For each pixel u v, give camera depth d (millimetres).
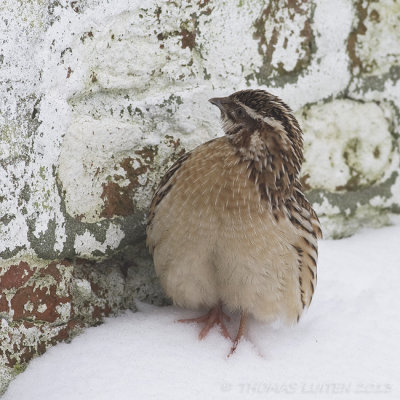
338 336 6074
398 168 8094
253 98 5871
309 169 7578
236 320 6391
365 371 5586
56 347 5707
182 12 6215
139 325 6070
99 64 5801
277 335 6109
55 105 5492
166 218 5777
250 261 5684
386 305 6582
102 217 6031
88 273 6047
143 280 6512
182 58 6332
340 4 7363
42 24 5270
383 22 7707
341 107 7652
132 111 6117
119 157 6086
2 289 5328
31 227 5426
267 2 6773
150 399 5078
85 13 5582
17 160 5262
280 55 7031
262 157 5750
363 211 8016
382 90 7887
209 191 5641
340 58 7508
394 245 7707
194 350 5770
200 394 5191
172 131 6414
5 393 5387
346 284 6949
